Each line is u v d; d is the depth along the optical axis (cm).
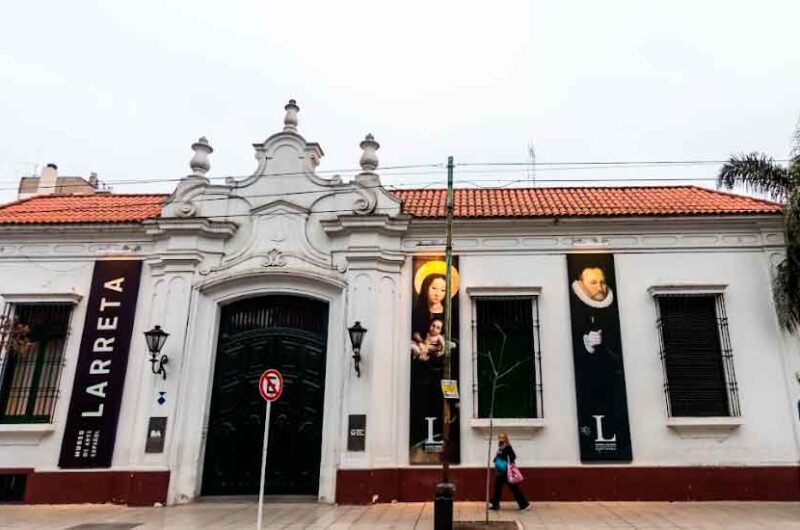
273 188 1472
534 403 1316
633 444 1257
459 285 1381
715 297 1338
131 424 1336
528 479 1248
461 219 1388
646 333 1327
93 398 1353
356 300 1361
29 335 1415
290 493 1327
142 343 1389
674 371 1303
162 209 1466
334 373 1346
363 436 1267
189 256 1411
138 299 1422
